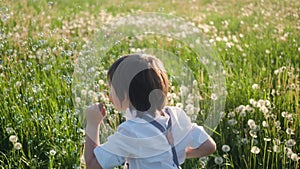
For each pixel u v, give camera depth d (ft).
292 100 16.78
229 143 15.05
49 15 30.37
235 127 15.51
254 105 15.25
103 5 39.52
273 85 19.19
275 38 26.84
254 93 17.31
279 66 21.71
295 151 14.69
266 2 39.83
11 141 13.35
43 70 17.99
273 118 14.99
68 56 20.70
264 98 16.56
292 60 23.15
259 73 20.29
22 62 19.95
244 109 14.97
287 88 17.94
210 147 10.16
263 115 15.78
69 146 13.97
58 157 13.71
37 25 26.73
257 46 25.52
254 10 37.47
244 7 39.65
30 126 14.98
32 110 15.02
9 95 16.66
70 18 29.50
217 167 14.24
